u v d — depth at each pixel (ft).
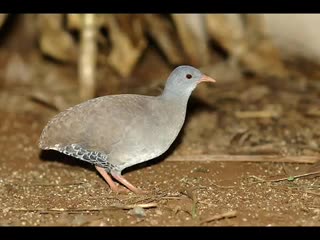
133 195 33.24
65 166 39.83
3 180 36.76
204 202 31.42
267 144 42.14
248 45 56.90
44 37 56.24
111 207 30.55
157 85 54.70
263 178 35.60
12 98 54.85
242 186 34.24
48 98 52.75
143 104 33.65
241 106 50.83
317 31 58.49
